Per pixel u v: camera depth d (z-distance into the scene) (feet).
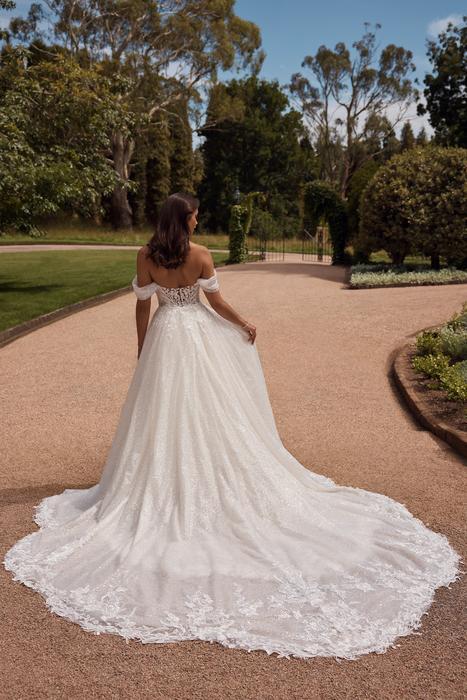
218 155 168.45
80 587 9.05
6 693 7.11
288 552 9.75
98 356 26.81
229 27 128.16
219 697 7.07
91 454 15.81
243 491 10.49
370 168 65.21
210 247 110.73
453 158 50.31
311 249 105.81
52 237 111.75
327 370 23.97
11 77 48.26
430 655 7.81
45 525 11.16
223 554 9.60
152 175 141.90
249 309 36.27
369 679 7.38
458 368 21.57
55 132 49.98
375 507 11.69
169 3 123.34
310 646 7.86
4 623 8.42
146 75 118.52
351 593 8.95
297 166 177.37
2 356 27.43
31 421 18.57
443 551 10.28
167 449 10.47
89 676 7.40
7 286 48.91
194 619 8.31
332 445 16.29
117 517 10.47
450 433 16.11
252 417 11.31
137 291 11.14
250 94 175.94
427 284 45.16
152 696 7.07
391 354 26.07
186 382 10.60
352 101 159.74
